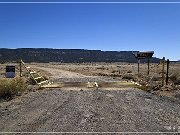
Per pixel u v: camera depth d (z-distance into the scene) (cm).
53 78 3706
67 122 1054
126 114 1204
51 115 1179
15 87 1845
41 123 1034
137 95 1838
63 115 1179
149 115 1185
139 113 1226
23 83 2072
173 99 1678
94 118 1123
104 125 1010
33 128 960
